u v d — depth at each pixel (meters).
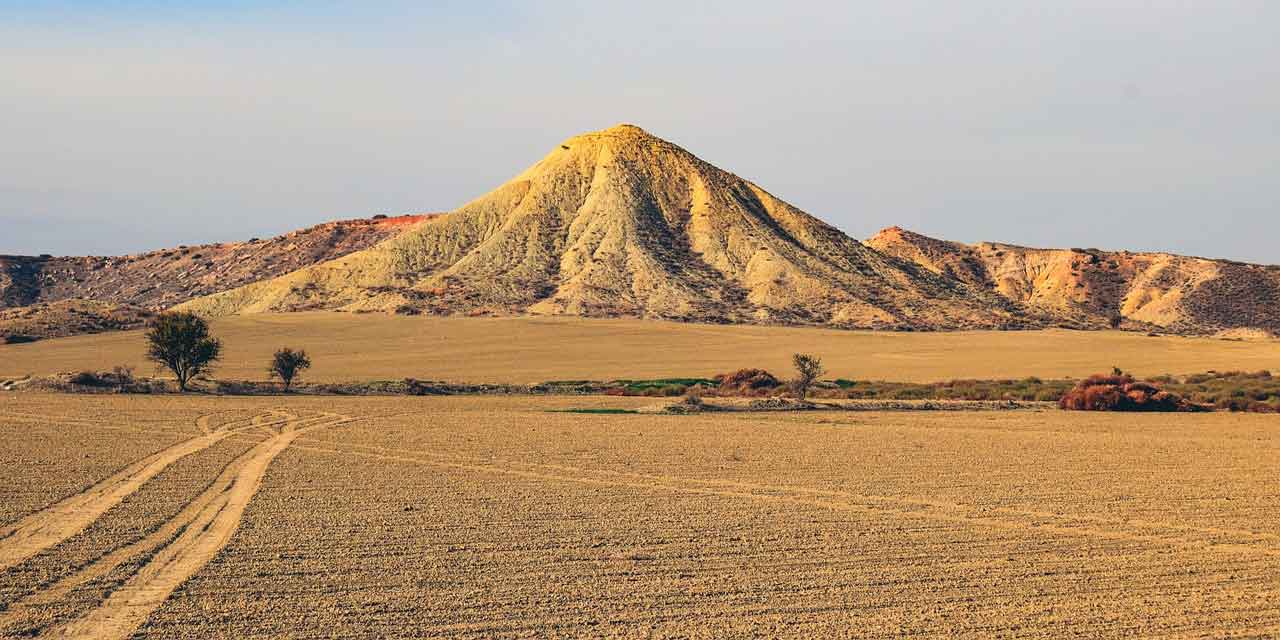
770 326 159.50
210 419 52.41
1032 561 22.92
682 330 140.12
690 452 40.62
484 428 49.25
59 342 115.88
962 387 78.31
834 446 42.88
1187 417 58.56
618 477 34.25
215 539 24.34
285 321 143.75
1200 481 34.03
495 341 125.75
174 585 20.36
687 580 21.12
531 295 181.12
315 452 39.84
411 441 43.69
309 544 23.86
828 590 20.50
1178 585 21.08
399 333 132.50
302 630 17.81
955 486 32.75
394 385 77.69
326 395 73.06
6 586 20.12
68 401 61.97
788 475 34.88
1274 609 19.47
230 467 35.66
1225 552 23.91
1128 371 96.81
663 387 78.69
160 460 37.00
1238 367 99.12
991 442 44.62
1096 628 18.28
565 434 46.75
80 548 23.12
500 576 21.31
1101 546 24.39
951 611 19.17
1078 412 62.06
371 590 20.22
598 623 18.34
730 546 24.08
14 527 25.27
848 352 117.56
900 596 20.12
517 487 32.00
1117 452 41.47
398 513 27.59
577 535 25.08
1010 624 18.44
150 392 71.12
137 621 18.12
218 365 98.00
